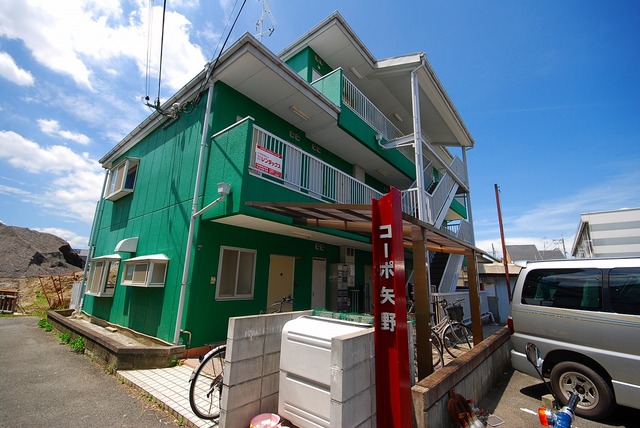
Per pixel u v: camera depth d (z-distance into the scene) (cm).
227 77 691
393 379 252
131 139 1023
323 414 274
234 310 668
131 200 948
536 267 480
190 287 600
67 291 1833
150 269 665
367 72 1065
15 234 2602
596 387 379
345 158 1067
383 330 266
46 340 757
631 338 363
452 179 1156
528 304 465
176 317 605
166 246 711
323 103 800
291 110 808
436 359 569
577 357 406
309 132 903
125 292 815
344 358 251
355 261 1090
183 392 410
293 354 313
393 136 1180
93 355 583
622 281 395
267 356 340
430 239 530
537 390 477
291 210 496
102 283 866
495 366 520
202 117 715
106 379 473
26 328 955
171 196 746
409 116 1312
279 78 694
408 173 1227
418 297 408
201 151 659
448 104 1166
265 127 795
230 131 615
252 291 713
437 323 698
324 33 938
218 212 586
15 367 529
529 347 334
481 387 440
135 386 432
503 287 1232
